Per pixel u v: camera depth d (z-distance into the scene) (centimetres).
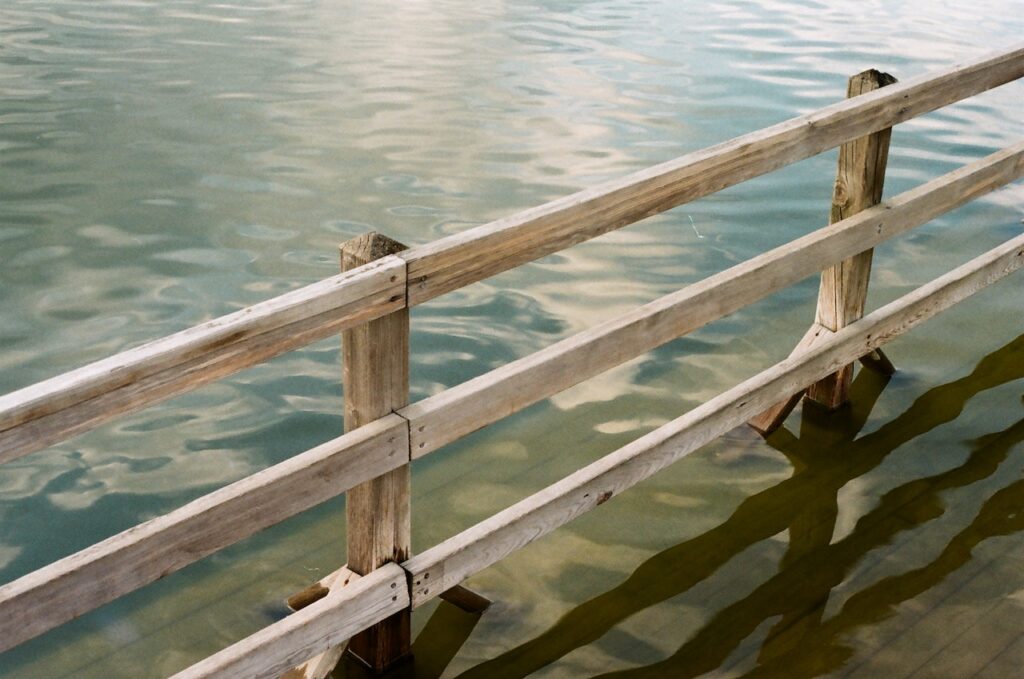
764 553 399
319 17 1147
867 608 367
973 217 695
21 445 225
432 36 1080
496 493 433
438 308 570
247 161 745
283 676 314
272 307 258
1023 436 465
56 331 533
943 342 543
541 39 1080
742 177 365
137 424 474
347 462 285
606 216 326
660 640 357
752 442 466
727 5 1271
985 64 443
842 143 397
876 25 1168
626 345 348
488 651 353
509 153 769
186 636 359
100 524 411
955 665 339
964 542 399
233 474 441
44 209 664
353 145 779
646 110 864
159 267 599
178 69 941
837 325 445
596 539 408
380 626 333
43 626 242
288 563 393
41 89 874
